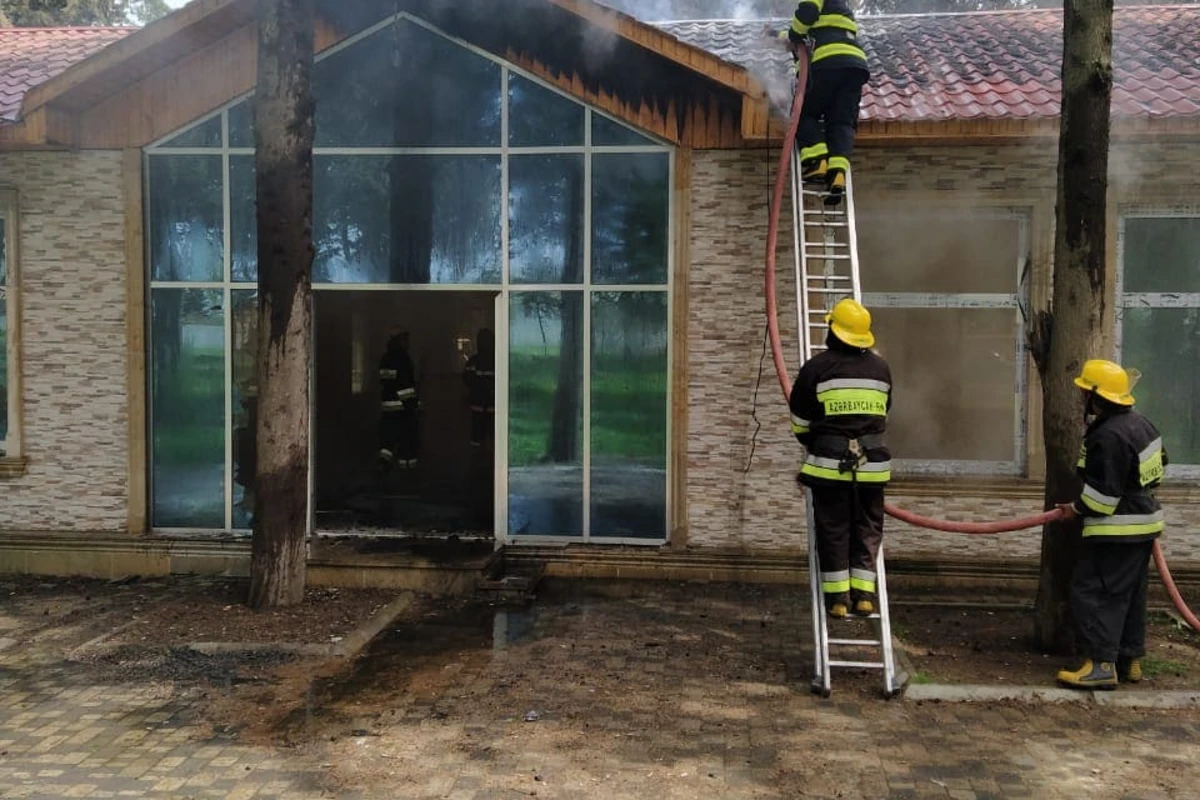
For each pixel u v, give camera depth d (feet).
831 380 17.49
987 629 21.94
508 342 27.20
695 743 15.56
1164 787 13.97
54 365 27.73
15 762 14.85
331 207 27.45
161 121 27.20
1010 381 26.35
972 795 13.74
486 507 34.06
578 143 26.66
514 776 14.34
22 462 27.78
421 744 15.51
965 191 25.40
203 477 27.94
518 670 19.17
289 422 23.03
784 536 26.08
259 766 14.69
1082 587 17.70
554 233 26.89
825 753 15.17
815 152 21.30
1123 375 17.43
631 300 26.71
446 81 27.04
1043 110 23.13
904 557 25.72
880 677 18.65
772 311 20.33
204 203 27.66
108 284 27.55
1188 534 25.18
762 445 26.04
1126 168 24.95
